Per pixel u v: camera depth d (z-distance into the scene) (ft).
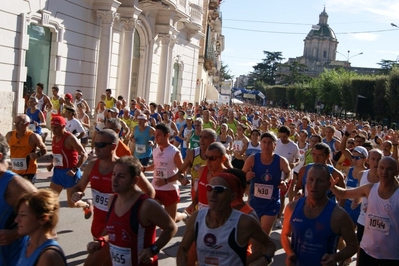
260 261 11.84
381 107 132.57
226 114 68.33
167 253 22.15
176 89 97.91
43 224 9.90
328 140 33.83
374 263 15.80
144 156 33.40
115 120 22.94
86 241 22.63
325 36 457.27
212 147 17.12
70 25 54.44
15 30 45.34
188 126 43.42
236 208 13.47
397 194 15.44
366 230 16.07
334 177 20.44
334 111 185.68
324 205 13.24
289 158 29.01
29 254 9.93
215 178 11.71
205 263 11.66
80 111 44.29
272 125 53.06
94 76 60.34
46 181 34.42
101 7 58.54
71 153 23.45
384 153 29.09
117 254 12.73
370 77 155.43
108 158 15.75
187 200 34.73
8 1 43.86
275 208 20.79
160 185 21.40
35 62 50.55
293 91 271.69
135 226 12.55
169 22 78.28
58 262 9.68
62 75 54.03
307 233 13.11
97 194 15.88
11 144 23.65
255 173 20.81
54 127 23.26
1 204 12.59
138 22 70.44
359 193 16.69
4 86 44.68
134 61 74.84
